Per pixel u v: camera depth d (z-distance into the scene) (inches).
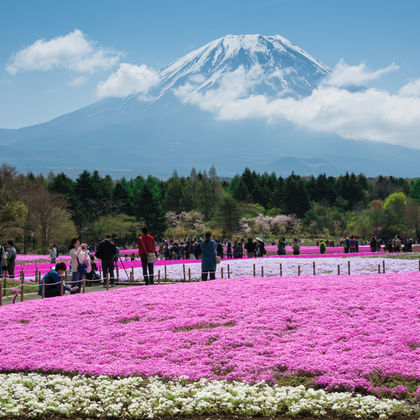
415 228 5546.3
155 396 448.5
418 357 514.3
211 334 620.4
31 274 1594.5
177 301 798.5
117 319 716.7
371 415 413.4
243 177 7027.6
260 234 5502.0
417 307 697.6
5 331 672.4
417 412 416.2
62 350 594.6
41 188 3735.2
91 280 1120.2
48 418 418.0
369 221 5329.7
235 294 840.3
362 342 570.9
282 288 870.4
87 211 4854.8
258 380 486.3
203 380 487.8
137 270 1536.7
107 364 543.8
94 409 428.8
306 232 5659.5
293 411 415.2
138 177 7091.5
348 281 907.4
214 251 1087.6
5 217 3230.8
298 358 529.0
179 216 5905.5
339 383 466.6
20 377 506.0
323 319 663.8
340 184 7126.0
